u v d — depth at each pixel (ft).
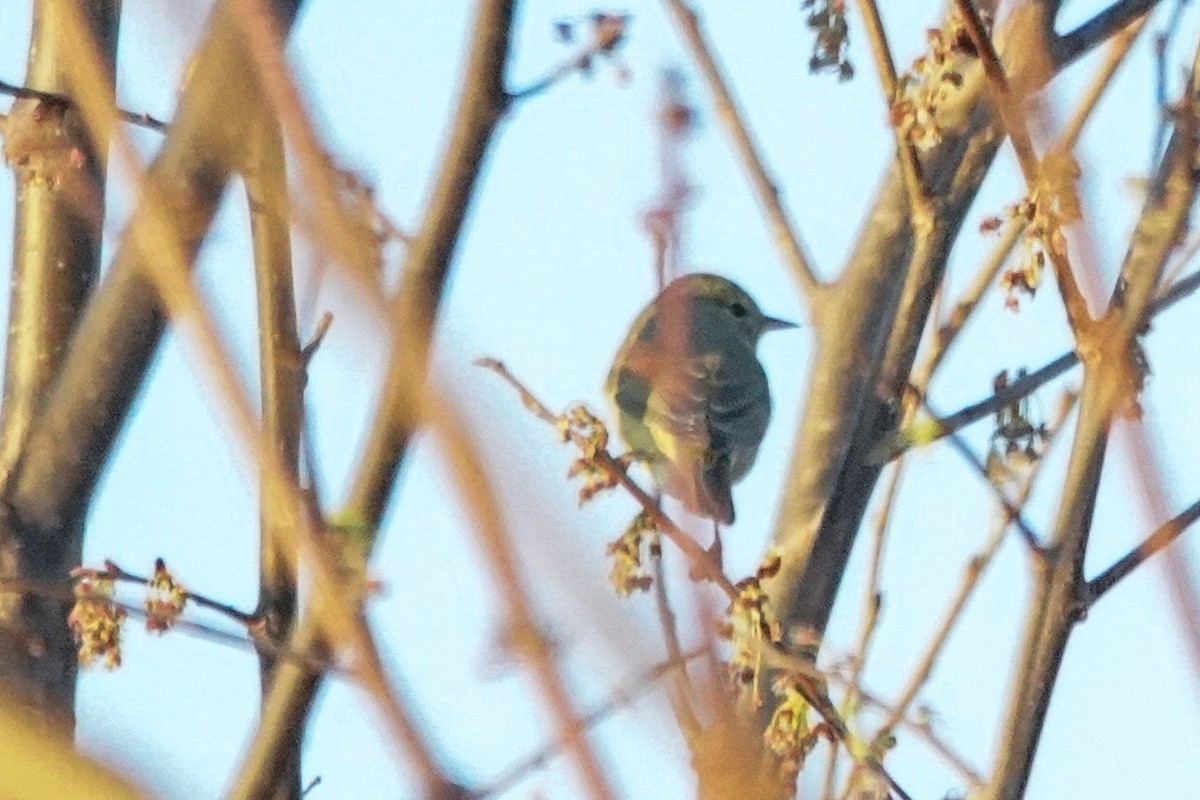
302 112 9.68
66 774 8.32
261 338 19.22
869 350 31.40
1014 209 21.06
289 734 18.33
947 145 25.22
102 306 21.70
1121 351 19.39
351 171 10.57
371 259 10.46
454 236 15.87
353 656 10.30
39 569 23.08
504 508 8.71
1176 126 19.84
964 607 24.11
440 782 9.73
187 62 11.27
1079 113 21.58
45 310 27.02
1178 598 10.66
